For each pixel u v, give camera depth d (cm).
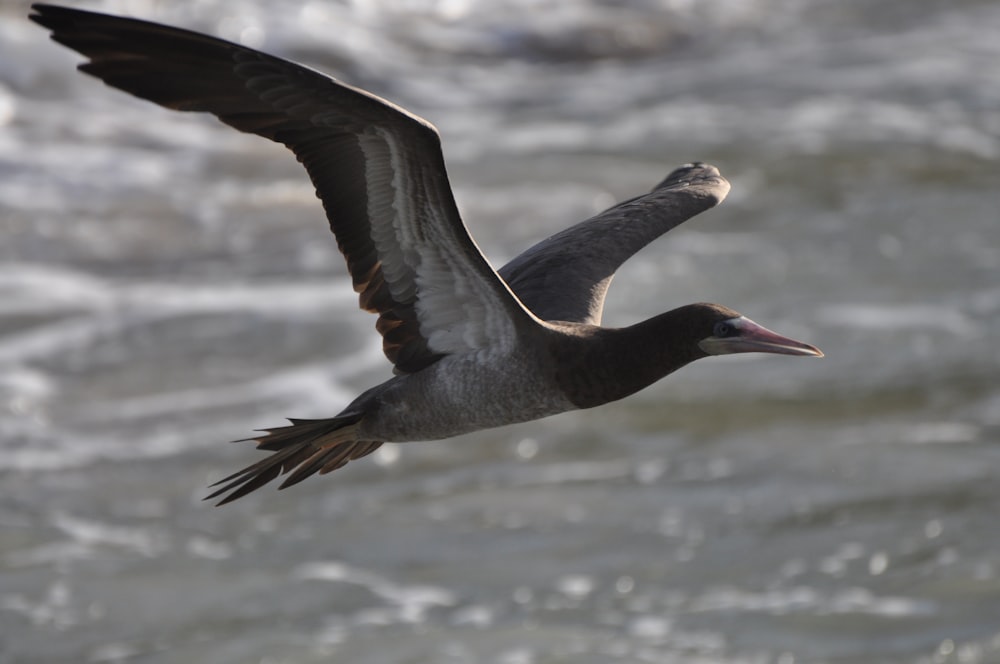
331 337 1783
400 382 793
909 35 3014
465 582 1304
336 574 1319
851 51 2927
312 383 1675
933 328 1756
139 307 1864
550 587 1291
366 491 1455
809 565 1315
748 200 2192
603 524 1383
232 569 1329
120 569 1330
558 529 1374
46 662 1198
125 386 1672
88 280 1950
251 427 1583
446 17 2911
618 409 1592
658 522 1384
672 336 776
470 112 2625
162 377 1691
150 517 1418
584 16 2978
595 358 778
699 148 2411
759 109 2616
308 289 1928
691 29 3012
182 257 2027
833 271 1928
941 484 1430
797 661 1183
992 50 2917
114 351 1750
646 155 2383
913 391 1614
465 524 1391
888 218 2119
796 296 1852
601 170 2316
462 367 782
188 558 1346
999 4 3200
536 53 2866
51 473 1491
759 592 1280
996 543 1333
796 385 1633
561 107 2645
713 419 1570
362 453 829
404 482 1469
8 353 1738
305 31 2711
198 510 1430
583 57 2889
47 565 1331
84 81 2480
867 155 2375
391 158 709
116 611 1267
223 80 692
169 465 1510
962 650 1191
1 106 2384
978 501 1398
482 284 760
